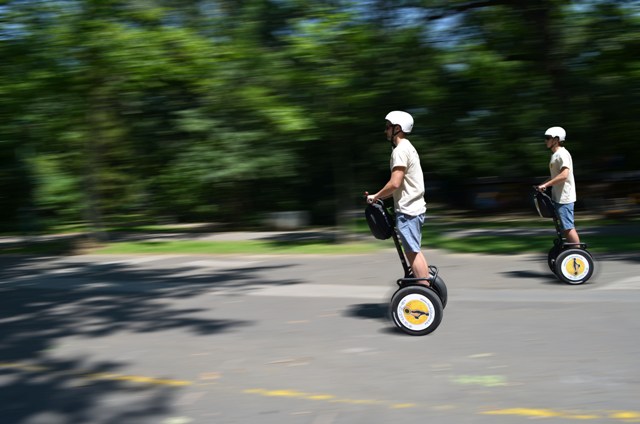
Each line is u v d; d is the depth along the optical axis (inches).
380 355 206.5
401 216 230.8
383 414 157.5
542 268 366.3
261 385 181.8
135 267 447.5
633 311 252.4
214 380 187.5
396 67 583.8
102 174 798.5
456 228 633.0
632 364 187.8
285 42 569.6
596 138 748.6
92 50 519.8
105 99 606.9
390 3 589.9
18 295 347.9
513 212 805.9
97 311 294.7
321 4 538.9
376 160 665.0
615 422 147.2
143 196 853.8
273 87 558.9
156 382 187.5
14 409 169.9
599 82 709.9
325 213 759.7
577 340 215.0
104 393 179.6
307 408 163.0
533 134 745.6
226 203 786.2
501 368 188.9
